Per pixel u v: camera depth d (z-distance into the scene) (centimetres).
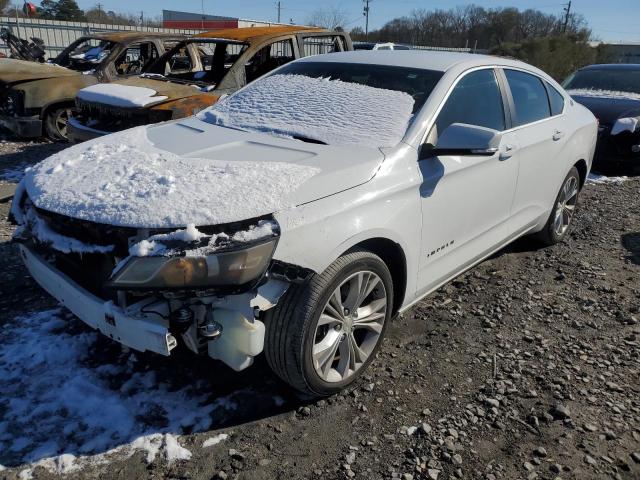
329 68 391
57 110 828
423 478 236
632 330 364
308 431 261
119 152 296
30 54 1173
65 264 272
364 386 295
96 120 648
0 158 745
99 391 277
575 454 252
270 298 239
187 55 802
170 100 614
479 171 348
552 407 283
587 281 438
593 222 591
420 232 307
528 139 401
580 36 3731
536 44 3475
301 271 243
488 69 382
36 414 259
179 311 232
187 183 246
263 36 732
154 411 267
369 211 271
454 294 408
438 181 312
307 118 337
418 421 270
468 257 368
